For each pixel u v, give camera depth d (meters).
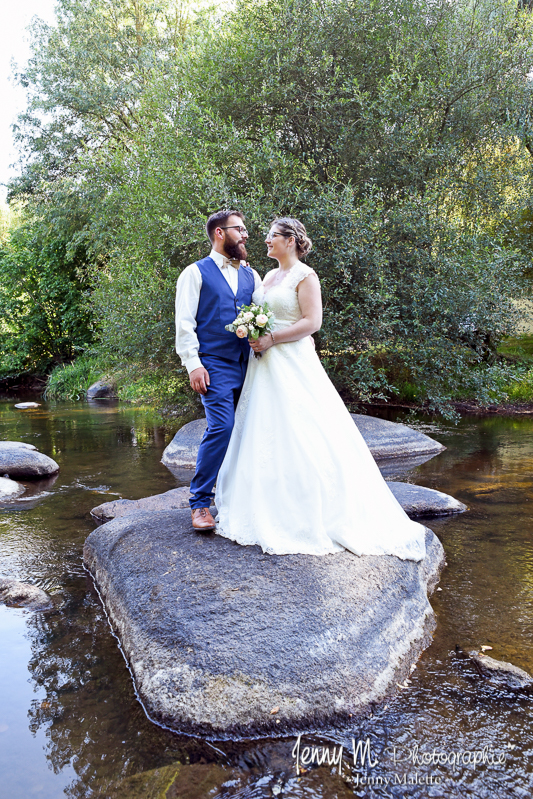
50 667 2.33
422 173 7.64
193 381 2.78
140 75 13.34
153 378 8.47
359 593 2.39
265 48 7.50
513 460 6.12
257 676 2.04
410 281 7.60
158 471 5.98
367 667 2.15
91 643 2.51
